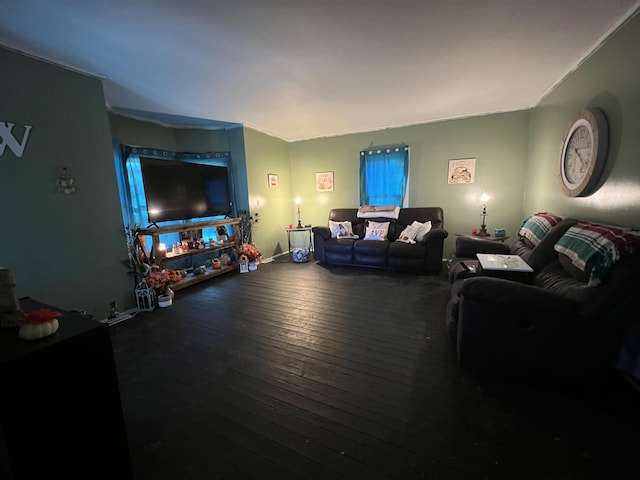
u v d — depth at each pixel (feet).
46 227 7.14
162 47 6.57
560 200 9.01
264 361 6.36
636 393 5.02
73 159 7.61
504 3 5.37
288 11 5.37
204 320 8.54
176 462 3.95
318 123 14.19
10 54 6.40
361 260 13.84
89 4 4.98
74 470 3.14
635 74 5.55
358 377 5.72
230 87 9.12
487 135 13.26
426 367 5.98
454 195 14.33
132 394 5.37
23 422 2.73
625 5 5.49
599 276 4.63
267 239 16.29
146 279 9.38
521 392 5.14
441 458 3.91
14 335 3.11
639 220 5.43
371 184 15.97
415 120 14.15
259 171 15.40
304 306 9.39
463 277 7.69
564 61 7.93
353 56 7.28
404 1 5.21
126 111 11.41
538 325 4.93
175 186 11.78
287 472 3.77
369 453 4.02
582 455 3.88
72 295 7.73
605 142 6.49
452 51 7.19
